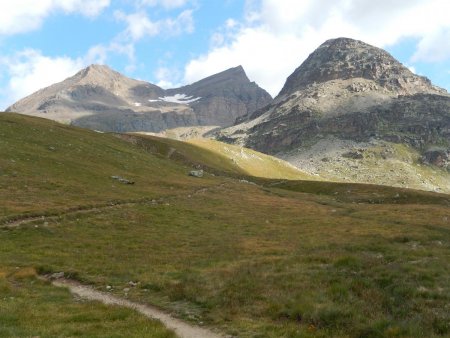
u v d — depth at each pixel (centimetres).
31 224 4691
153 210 6419
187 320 2192
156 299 2586
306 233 5325
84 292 2778
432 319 1972
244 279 2797
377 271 2798
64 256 3725
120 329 1919
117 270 3275
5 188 6091
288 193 11156
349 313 2073
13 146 8444
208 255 3922
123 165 10112
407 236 4631
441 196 11000
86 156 9731
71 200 6084
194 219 6178
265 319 2156
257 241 4694
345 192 11969
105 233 4828
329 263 3192
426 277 2642
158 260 3703
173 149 16400
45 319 2062
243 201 8631
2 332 1788
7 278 2998
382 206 9075
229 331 2000
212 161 17600
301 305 2206
